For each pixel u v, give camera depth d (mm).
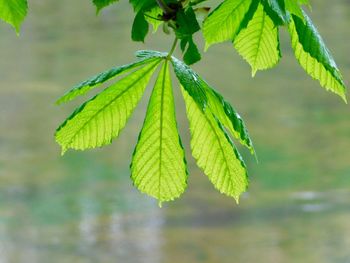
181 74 977
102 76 980
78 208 14508
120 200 14750
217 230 13320
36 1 26781
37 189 15312
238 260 12305
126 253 12852
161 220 13859
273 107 19547
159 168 1033
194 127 1021
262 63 1081
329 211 13688
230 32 1041
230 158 1023
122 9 25578
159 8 1025
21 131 18422
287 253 12461
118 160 16438
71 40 24344
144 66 1021
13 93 20734
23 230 13617
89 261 12602
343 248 12461
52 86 21281
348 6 25438
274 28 1058
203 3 1030
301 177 15203
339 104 19266
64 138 1034
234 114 992
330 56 997
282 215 13742
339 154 16234
